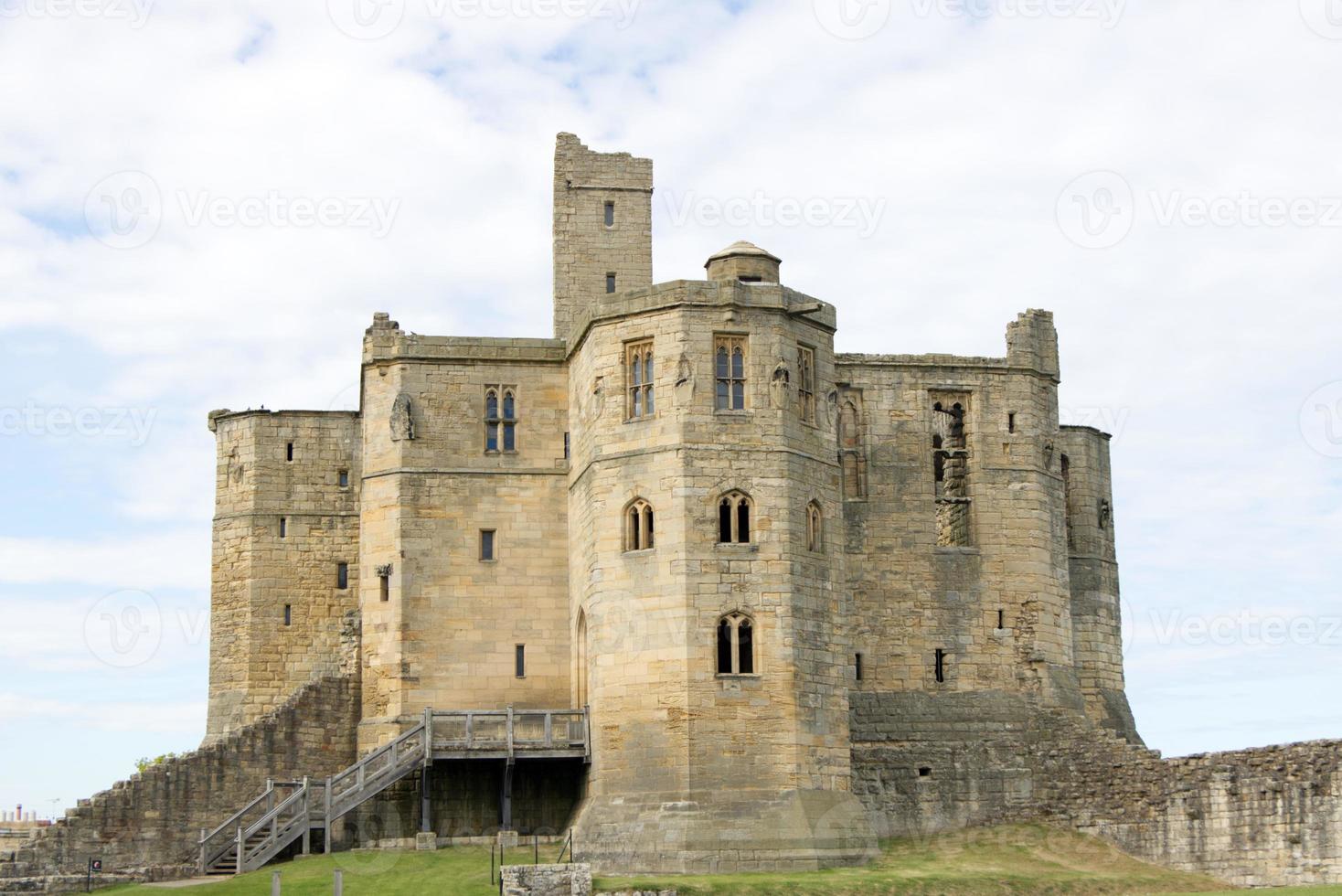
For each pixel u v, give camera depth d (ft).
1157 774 228.22
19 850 217.15
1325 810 206.80
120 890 206.18
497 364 247.29
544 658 240.12
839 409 255.50
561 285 261.24
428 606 239.30
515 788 232.53
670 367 221.25
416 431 243.81
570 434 244.83
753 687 213.87
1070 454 285.23
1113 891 207.72
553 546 243.40
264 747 234.99
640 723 214.90
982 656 252.01
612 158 266.16
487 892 193.36
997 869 212.84
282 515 264.31
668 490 218.18
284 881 202.90
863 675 248.32
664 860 206.59
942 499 256.52
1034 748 246.47
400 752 229.25
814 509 224.33
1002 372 261.65
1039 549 257.55
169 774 228.02
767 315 223.51
